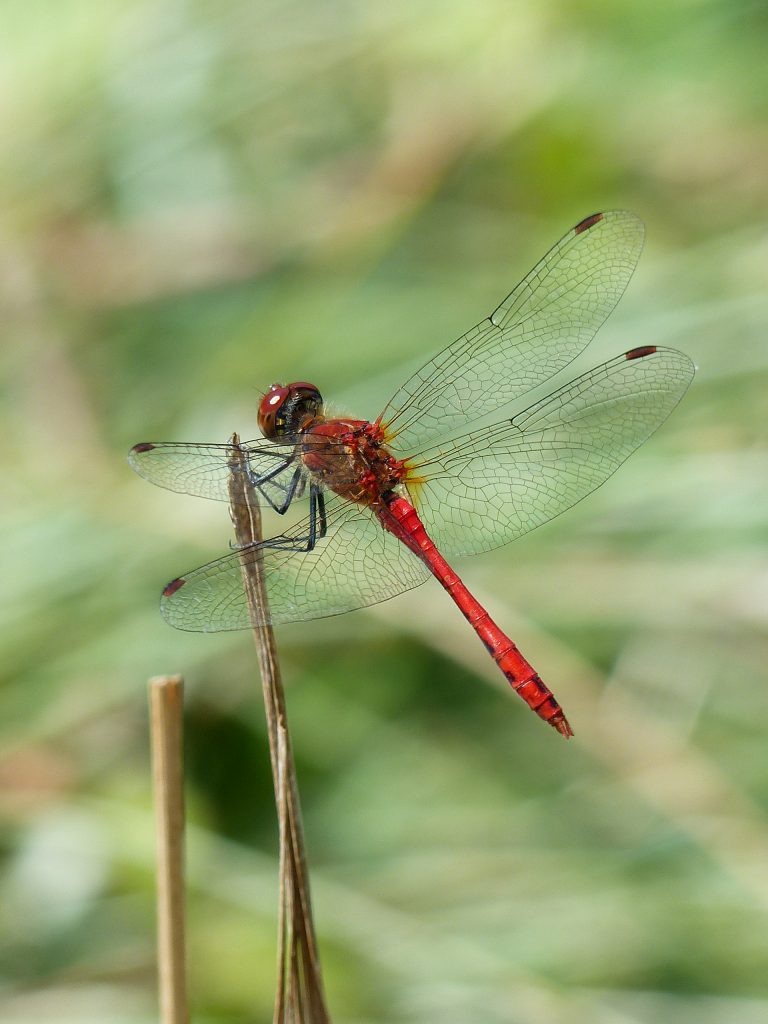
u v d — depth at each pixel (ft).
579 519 2.42
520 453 2.34
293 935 2.20
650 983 2.34
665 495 2.42
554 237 2.51
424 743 2.41
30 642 2.41
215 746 2.41
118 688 2.40
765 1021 2.32
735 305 2.45
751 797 2.37
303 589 2.31
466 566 2.42
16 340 2.50
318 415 2.35
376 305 2.49
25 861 2.37
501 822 2.39
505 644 2.34
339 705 2.42
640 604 2.40
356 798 2.40
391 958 2.35
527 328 2.36
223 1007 2.35
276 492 2.32
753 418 2.43
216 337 2.50
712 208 2.51
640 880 2.36
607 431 2.34
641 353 2.34
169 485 2.31
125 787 2.39
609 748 2.39
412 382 2.45
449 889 2.37
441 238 2.51
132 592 2.42
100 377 2.49
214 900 2.37
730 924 2.35
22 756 2.39
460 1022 2.33
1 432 2.47
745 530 2.41
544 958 2.35
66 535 2.43
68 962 2.36
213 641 2.41
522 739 2.41
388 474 2.33
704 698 2.39
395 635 2.43
